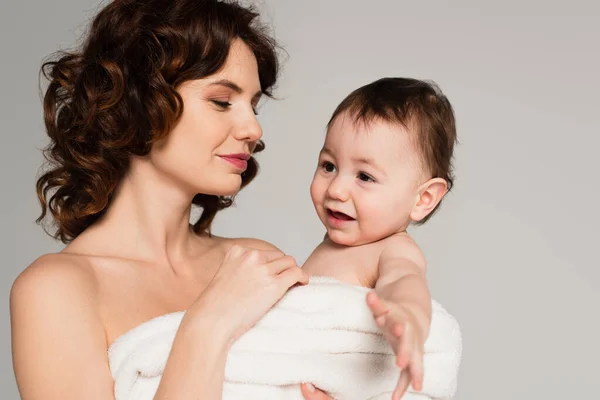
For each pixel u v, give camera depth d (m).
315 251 1.56
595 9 2.71
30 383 1.26
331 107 2.83
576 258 2.79
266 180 2.85
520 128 2.77
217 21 1.48
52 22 2.68
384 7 2.80
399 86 1.50
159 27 1.46
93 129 1.52
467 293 2.85
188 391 1.17
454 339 1.35
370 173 1.43
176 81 1.45
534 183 2.78
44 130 2.71
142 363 1.23
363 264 1.44
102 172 1.53
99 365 1.27
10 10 2.71
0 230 2.73
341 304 1.25
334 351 1.25
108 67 1.47
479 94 2.77
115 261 1.47
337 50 2.82
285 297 1.28
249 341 1.22
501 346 2.84
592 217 2.78
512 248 2.81
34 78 2.71
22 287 1.32
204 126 1.46
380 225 1.43
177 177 1.50
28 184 2.73
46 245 2.75
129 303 1.42
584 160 2.76
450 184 1.60
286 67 2.81
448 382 1.34
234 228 2.84
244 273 1.27
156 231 1.55
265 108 2.82
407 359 0.91
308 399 1.22
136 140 1.47
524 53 2.75
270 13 2.80
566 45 2.74
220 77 1.47
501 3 2.75
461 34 2.77
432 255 2.84
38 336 1.27
